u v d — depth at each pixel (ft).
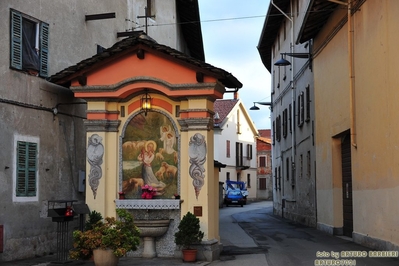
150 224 43.80
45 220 47.32
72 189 51.37
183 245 43.29
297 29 89.04
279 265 42.01
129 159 46.34
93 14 56.54
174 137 45.91
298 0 88.28
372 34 49.26
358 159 54.39
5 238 42.50
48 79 46.34
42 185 47.14
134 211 45.47
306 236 65.31
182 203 44.96
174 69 44.78
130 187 46.09
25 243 44.68
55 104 49.47
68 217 42.80
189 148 44.70
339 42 61.00
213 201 45.65
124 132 46.57
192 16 87.10
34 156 46.21
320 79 71.15
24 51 46.03
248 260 44.78
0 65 42.96
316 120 73.82
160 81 44.62
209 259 43.78
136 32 61.21
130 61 45.57
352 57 55.21
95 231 38.45
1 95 42.91
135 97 46.62
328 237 63.05
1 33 43.21
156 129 46.29
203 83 43.98
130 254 45.14
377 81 48.21
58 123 49.73
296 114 91.76
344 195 63.93
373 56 49.14
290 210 100.53
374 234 50.01
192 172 44.50
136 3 68.54
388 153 45.98
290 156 100.07
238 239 63.26
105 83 45.88
